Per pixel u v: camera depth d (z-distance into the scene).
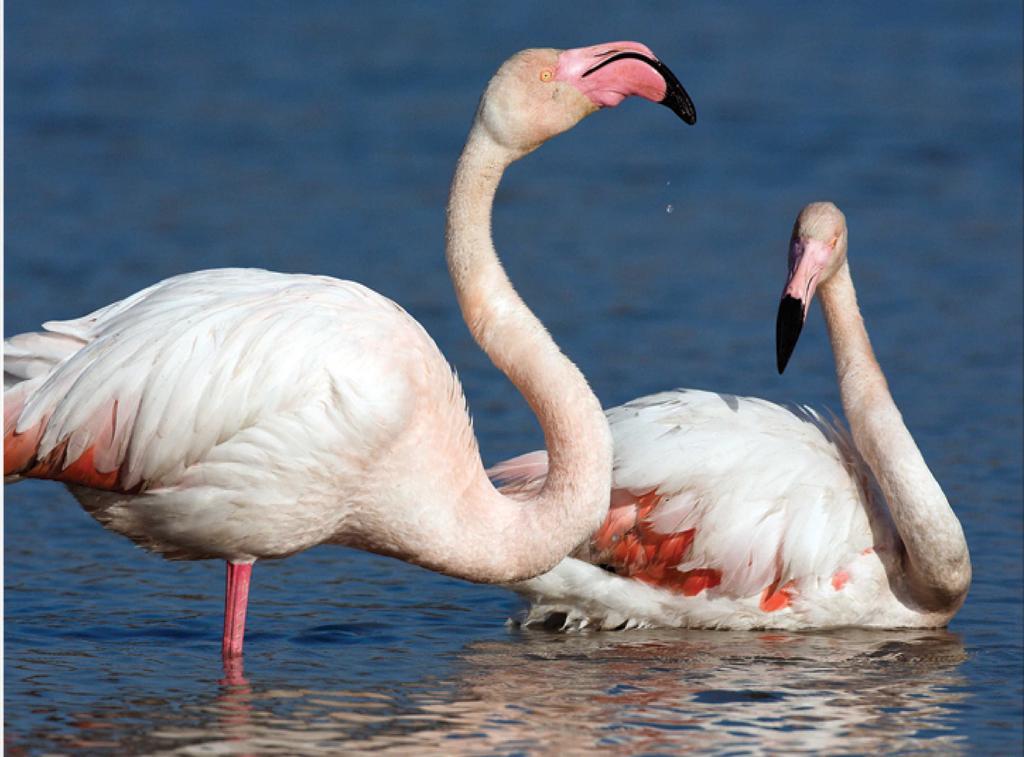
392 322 9.70
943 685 9.58
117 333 9.34
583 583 11.24
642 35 39.34
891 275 22.28
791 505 11.39
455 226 9.91
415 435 9.61
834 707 9.08
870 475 11.85
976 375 17.94
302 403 9.30
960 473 14.65
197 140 30.61
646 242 24.14
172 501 9.41
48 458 9.27
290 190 27.06
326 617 11.16
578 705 9.06
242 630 9.79
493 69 36.25
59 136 30.77
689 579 11.38
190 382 9.20
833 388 17.44
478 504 9.80
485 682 9.55
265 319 9.37
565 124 9.78
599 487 9.77
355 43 39.47
